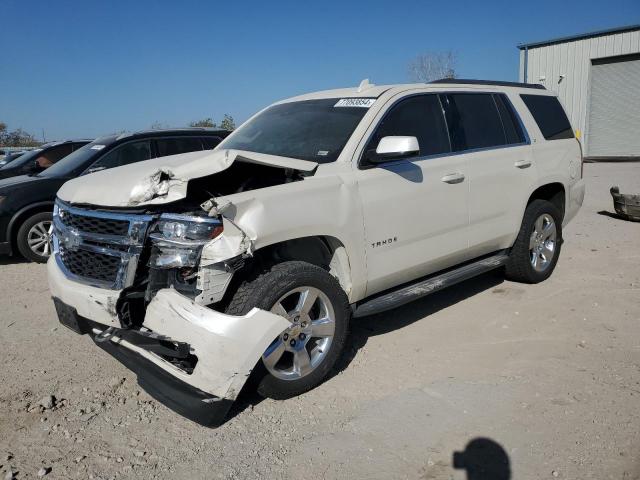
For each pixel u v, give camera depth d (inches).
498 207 204.4
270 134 184.4
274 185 142.8
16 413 141.9
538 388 147.4
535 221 224.2
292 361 147.4
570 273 249.0
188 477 116.4
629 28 885.8
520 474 113.3
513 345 175.6
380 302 167.0
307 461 120.1
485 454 120.2
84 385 156.3
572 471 113.7
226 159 130.8
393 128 173.6
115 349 141.5
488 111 210.1
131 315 133.4
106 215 133.8
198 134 359.9
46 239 308.8
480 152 198.8
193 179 131.6
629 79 911.7
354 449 123.7
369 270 160.4
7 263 310.0
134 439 130.3
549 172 226.8
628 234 327.9
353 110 175.3
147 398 149.1
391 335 186.2
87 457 123.7
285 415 138.3
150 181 128.9
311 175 149.4
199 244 123.7
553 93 248.1
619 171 730.8
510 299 217.2
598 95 943.0
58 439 130.5
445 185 181.6
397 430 130.3
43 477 116.9
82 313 138.7
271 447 125.6
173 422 137.3
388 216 163.6
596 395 142.6
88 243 138.6
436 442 125.0
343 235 150.4
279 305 135.6
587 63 936.9
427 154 181.9
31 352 178.9
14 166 400.8
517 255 222.8
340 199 150.0
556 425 130.0
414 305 214.8
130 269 129.3
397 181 166.6
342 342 151.3
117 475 117.5
